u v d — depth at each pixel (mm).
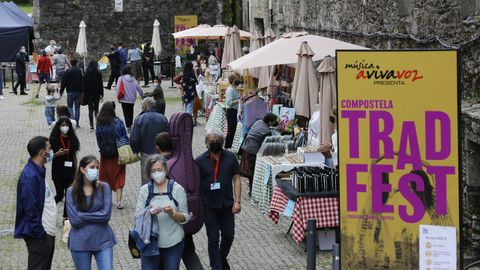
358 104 8266
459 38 14586
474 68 13953
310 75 17906
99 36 48125
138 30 48344
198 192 11562
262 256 13547
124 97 25828
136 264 13273
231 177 12312
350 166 8359
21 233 10734
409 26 16953
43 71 37500
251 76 25594
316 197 13359
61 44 47750
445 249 8258
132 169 21266
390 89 8203
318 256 13469
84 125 28703
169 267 10797
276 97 22453
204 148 23922
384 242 8383
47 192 10977
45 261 10883
